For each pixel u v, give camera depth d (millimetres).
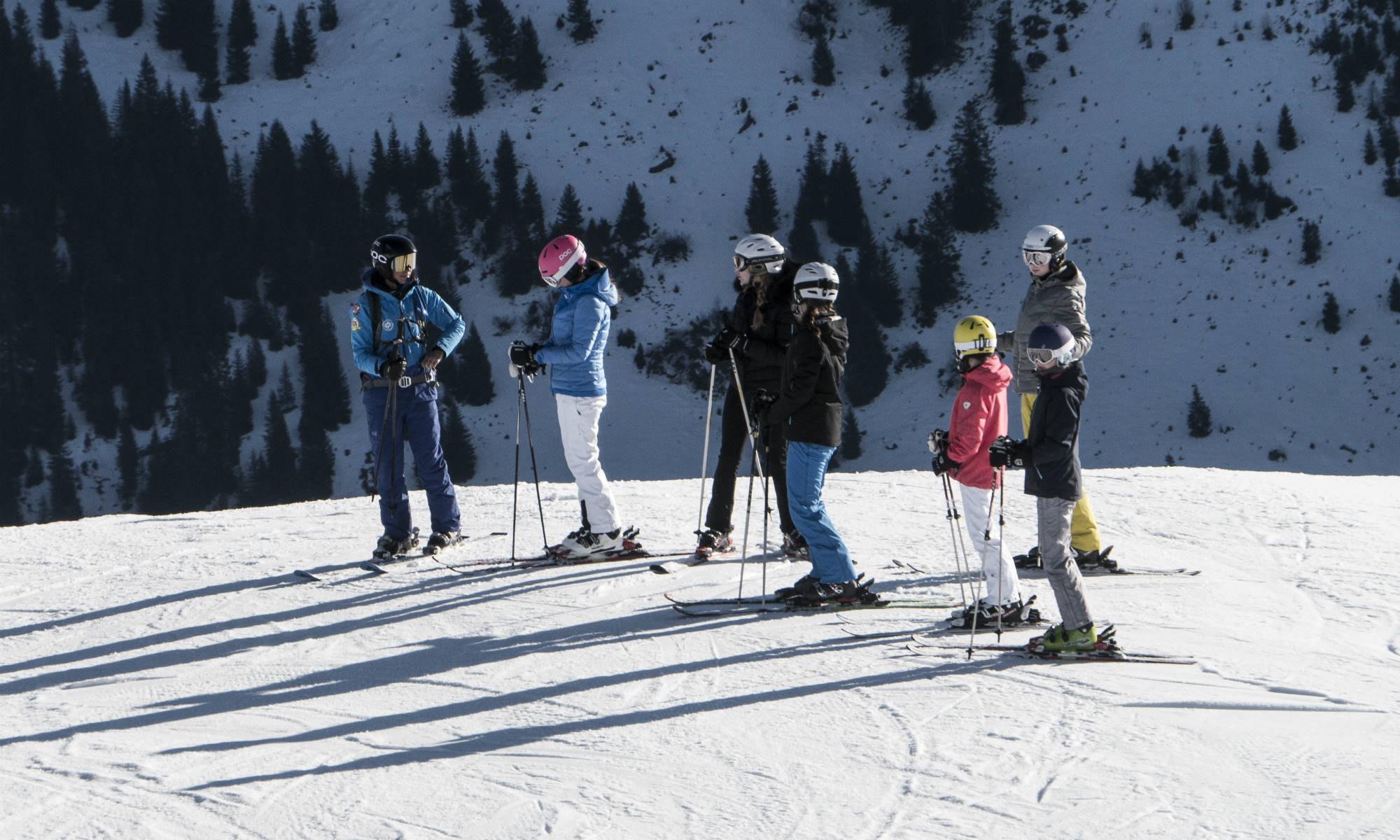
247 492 85188
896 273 100125
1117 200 101375
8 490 85188
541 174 110375
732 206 106500
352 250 104188
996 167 108062
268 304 102062
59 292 96688
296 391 94688
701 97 118375
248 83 124312
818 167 104125
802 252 102000
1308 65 108250
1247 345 85312
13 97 106375
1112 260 95688
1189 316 89000
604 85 119938
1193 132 104750
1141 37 116938
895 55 123750
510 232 103250
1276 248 92750
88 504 85062
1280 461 75812
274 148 105750
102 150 105750
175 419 92938
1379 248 90125
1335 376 81562
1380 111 101500
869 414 88562
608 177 109688
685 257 100562
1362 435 76938
